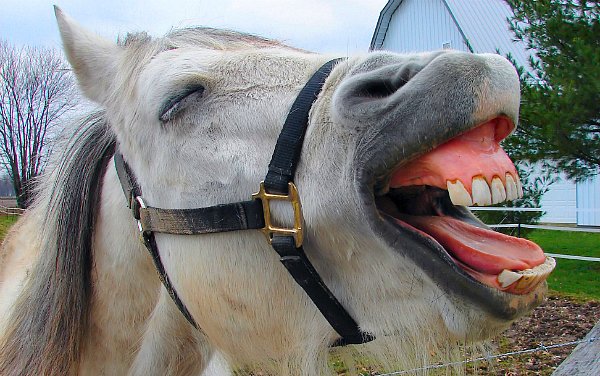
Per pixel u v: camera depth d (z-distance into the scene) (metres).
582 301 2.48
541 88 2.60
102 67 0.69
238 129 0.56
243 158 0.55
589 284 2.81
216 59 0.61
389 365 0.51
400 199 0.48
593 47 2.48
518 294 0.42
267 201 0.52
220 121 0.57
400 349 0.49
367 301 0.49
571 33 2.54
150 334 0.68
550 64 2.61
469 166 0.41
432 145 0.42
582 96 2.42
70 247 0.69
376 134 0.44
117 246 0.68
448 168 0.42
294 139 0.51
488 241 0.45
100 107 0.73
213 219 0.56
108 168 0.70
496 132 0.45
